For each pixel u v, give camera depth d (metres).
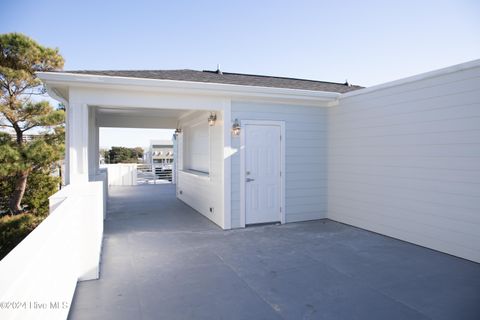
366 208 5.59
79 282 3.28
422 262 3.92
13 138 8.62
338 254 4.24
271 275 3.49
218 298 2.93
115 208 7.95
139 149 39.69
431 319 2.57
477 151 3.90
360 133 5.70
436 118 4.37
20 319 1.23
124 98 4.93
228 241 4.89
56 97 5.07
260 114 5.95
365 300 2.90
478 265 3.81
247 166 5.88
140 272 3.57
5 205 8.90
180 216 6.92
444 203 4.28
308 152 6.40
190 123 8.59
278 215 6.17
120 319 2.54
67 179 5.08
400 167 4.92
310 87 7.05
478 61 3.84
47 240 1.78
